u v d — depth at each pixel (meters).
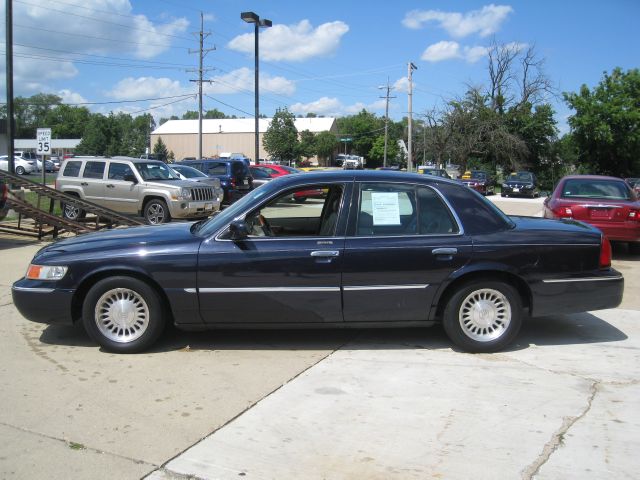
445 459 3.37
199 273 4.95
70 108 124.88
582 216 10.48
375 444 3.54
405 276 5.00
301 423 3.81
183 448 3.47
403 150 96.50
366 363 4.93
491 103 57.78
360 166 72.00
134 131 73.44
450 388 4.40
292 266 4.94
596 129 47.81
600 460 3.36
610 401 4.19
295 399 4.18
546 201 12.05
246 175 19.91
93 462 3.30
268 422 3.82
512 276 5.14
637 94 48.84
